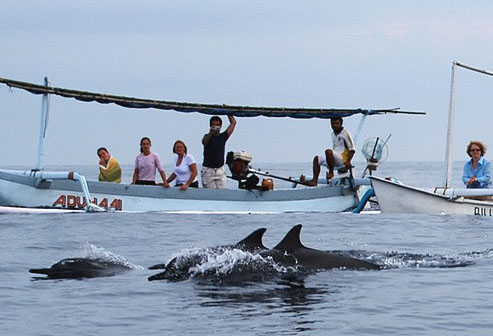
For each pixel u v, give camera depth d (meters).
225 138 37.81
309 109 40.16
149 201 36.53
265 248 18.70
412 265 19.81
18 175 35.81
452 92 38.62
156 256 22.39
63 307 15.13
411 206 37.66
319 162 40.53
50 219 32.72
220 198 37.38
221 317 14.28
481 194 36.50
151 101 37.12
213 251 18.41
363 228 31.17
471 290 16.78
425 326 13.77
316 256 18.86
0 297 16.02
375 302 15.55
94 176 132.25
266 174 39.22
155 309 14.90
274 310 14.80
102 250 23.38
